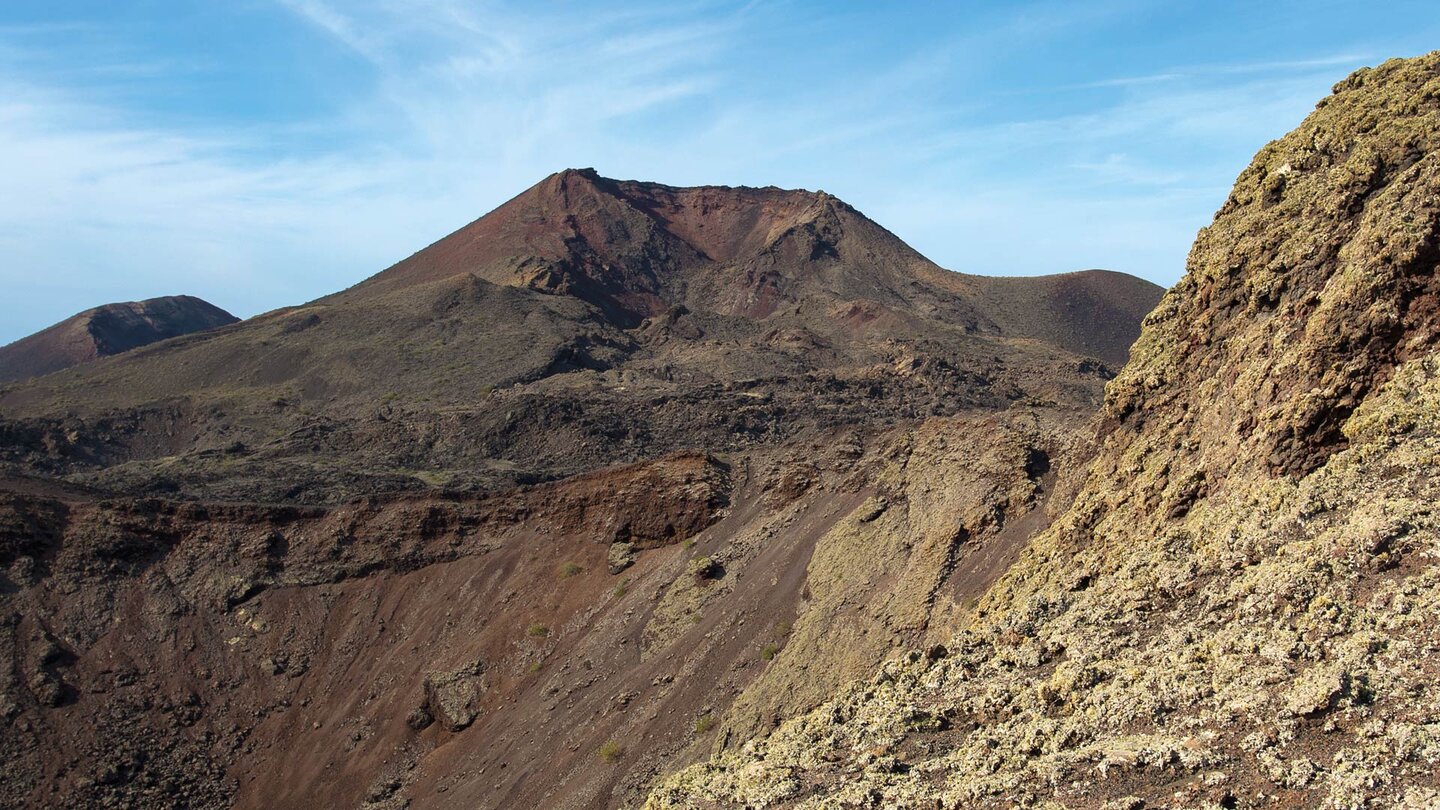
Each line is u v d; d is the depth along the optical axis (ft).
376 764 217.15
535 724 198.29
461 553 267.59
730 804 74.13
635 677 189.98
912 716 77.05
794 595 184.55
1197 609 73.05
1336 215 97.60
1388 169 95.35
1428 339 80.33
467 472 400.47
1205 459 94.84
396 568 267.18
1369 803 49.90
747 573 207.72
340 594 263.49
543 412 473.67
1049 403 233.76
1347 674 57.52
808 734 83.97
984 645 86.12
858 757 74.69
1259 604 67.87
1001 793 61.52
